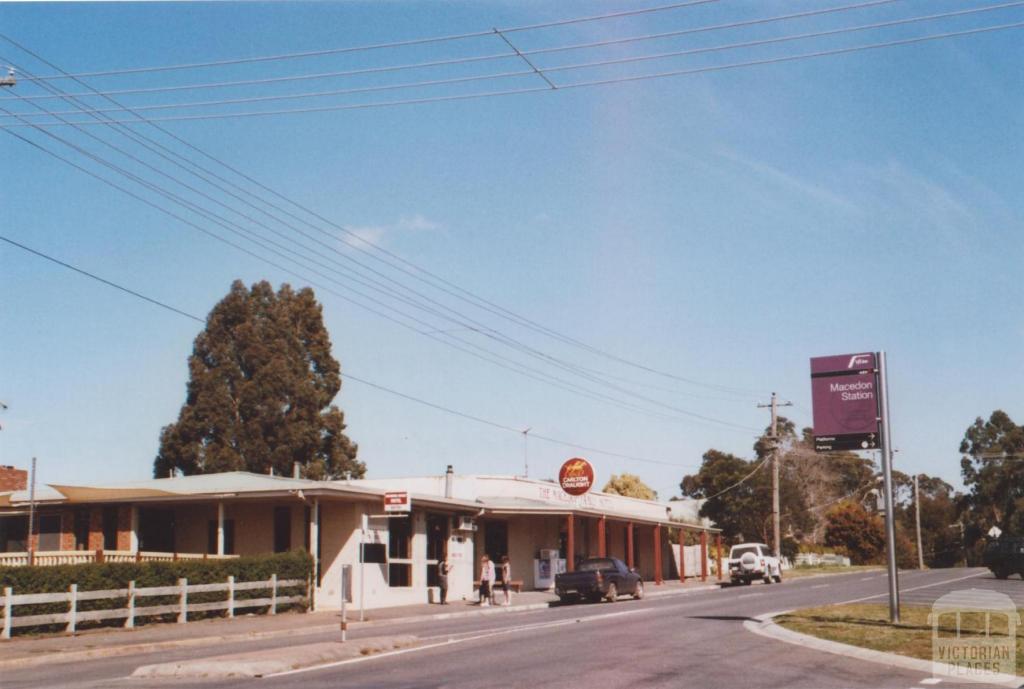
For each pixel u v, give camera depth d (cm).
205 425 5800
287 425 5862
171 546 3747
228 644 2269
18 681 1543
